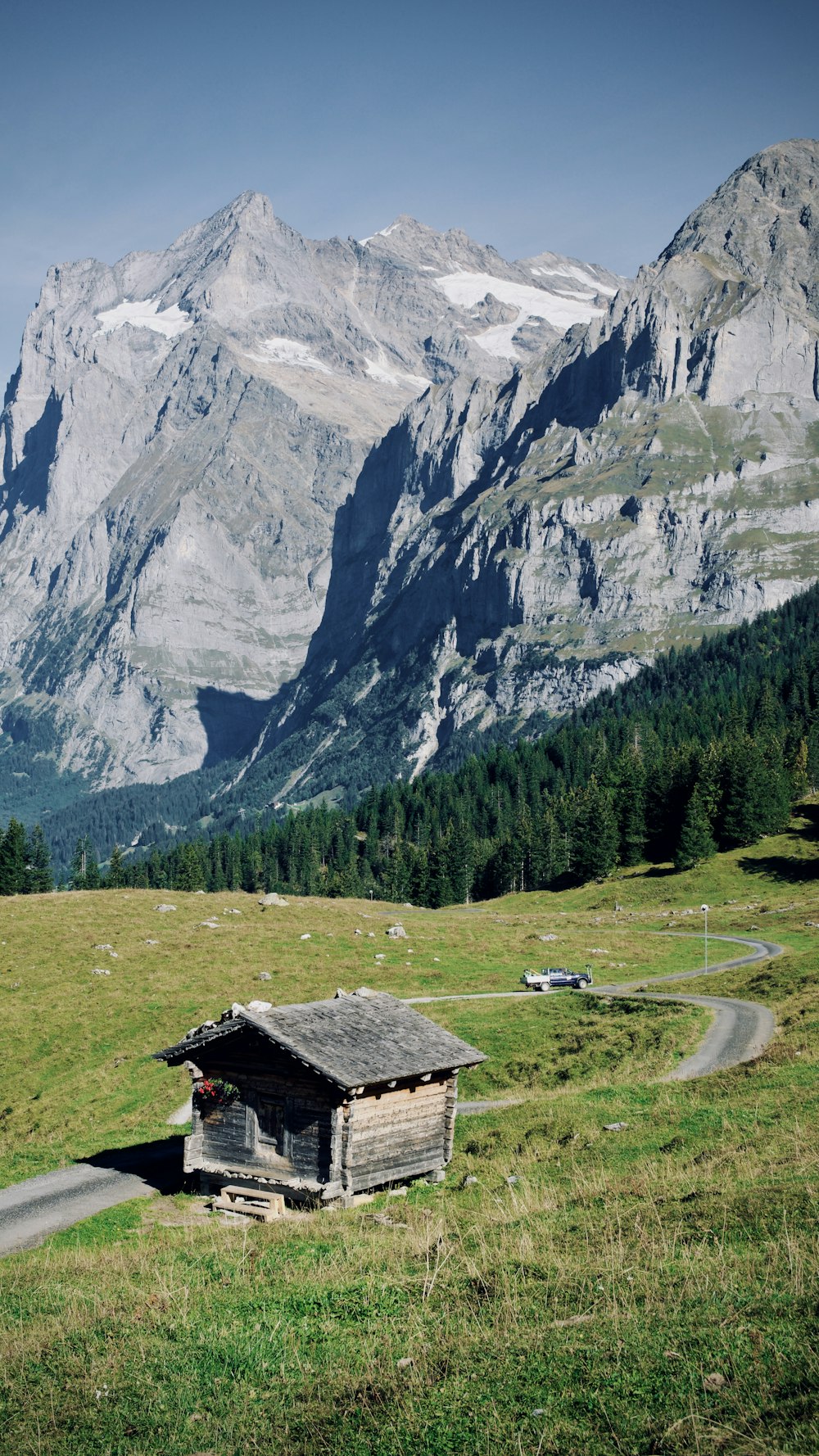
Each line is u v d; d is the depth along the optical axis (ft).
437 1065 112.57
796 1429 40.40
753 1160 85.10
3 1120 167.94
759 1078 123.85
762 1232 64.69
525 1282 63.52
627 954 319.27
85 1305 72.08
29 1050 199.31
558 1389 48.32
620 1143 106.93
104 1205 110.73
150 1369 59.67
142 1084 174.60
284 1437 49.78
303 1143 107.86
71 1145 145.89
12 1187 120.16
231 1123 112.57
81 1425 53.98
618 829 563.48
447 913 466.70
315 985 245.24
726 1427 41.55
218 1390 56.29
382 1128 109.70
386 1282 70.13
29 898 351.67
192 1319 67.31
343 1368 56.49
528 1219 81.46
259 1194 107.34
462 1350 54.95
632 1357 49.55
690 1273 58.54
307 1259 80.23
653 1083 140.36
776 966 248.73
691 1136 102.83
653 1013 205.36
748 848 531.91
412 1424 47.98
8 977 244.83
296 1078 108.68
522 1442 44.45
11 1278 82.38
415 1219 92.43
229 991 234.38
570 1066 168.35
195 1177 117.19
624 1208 79.00
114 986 236.43
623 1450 42.34
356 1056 108.68
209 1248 87.76
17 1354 63.98
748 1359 46.88
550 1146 115.34
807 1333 48.16
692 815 517.55
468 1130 133.28
